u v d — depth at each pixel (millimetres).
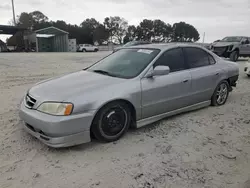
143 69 3498
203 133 3547
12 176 2428
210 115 4316
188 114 4348
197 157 2854
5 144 3076
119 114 3209
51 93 2988
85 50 36156
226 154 2936
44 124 2729
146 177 2439
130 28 79750
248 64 8781
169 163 2707
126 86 3223
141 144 3160
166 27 79812
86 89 3020
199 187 2303
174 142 3236
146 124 3570
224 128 3748
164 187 2289
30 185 2295
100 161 2729
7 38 43938
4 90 6066
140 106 3379
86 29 66688
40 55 19797
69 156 2824
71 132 2779
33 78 8109
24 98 3324
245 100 5418
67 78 3619
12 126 3646
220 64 4750
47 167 2598
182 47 4129
